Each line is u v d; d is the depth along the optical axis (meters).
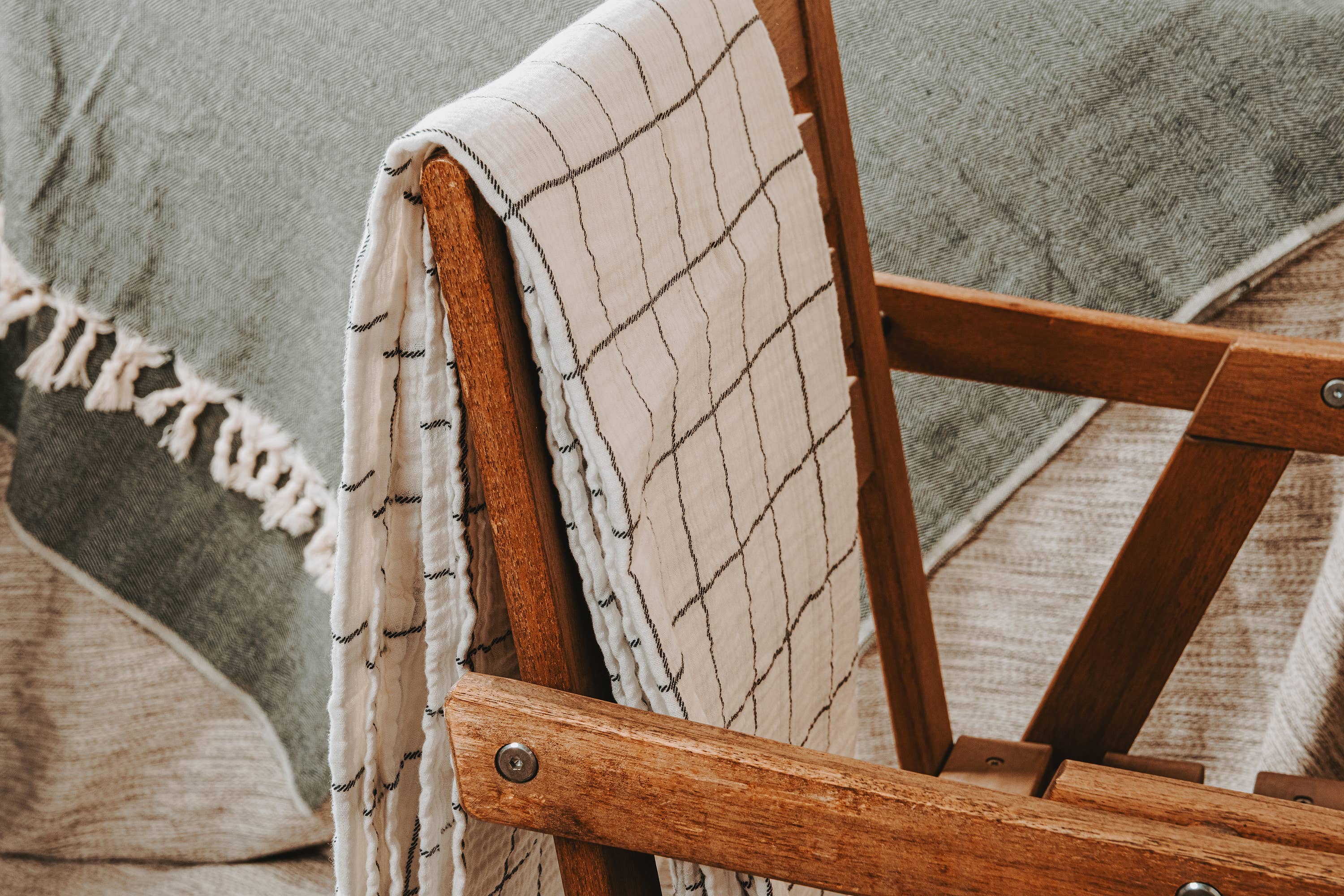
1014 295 0.90
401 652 0.50
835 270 0.71
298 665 1.04
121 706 1.12
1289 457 0.68
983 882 0.41
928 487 0.95
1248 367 0.67
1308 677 0.92
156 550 1.06
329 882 1.11
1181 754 1.04
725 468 0.53
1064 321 0.75
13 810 1.15
